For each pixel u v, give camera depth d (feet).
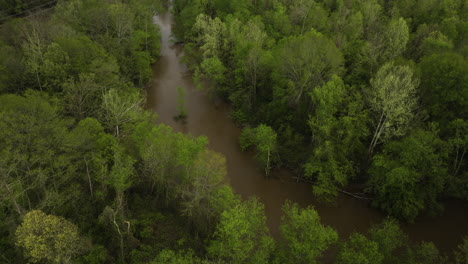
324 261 154.51
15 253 122.72
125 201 164.14
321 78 206.18
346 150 185.06
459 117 174.60
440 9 295.28
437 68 177.68
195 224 155.33
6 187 120.67
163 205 170.19
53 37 230.48
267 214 185.88
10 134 136.15
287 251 126.93
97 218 150.61
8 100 151.64
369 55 221.66
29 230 101.24
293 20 301.43
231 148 229.25
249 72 235.61
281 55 214.48
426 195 173.99
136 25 308.81
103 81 208.03
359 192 194.39
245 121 248.11
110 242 141.38
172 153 157.89
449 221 176.65
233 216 123.34
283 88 224.33
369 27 281.54
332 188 183.32
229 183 202.90
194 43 297.94
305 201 193.06
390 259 130.82
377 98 177.37
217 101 273.95
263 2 325.42
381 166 172.04
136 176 169.27
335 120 179.63
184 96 278.67
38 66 194.70
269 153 198.90
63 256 104.47
